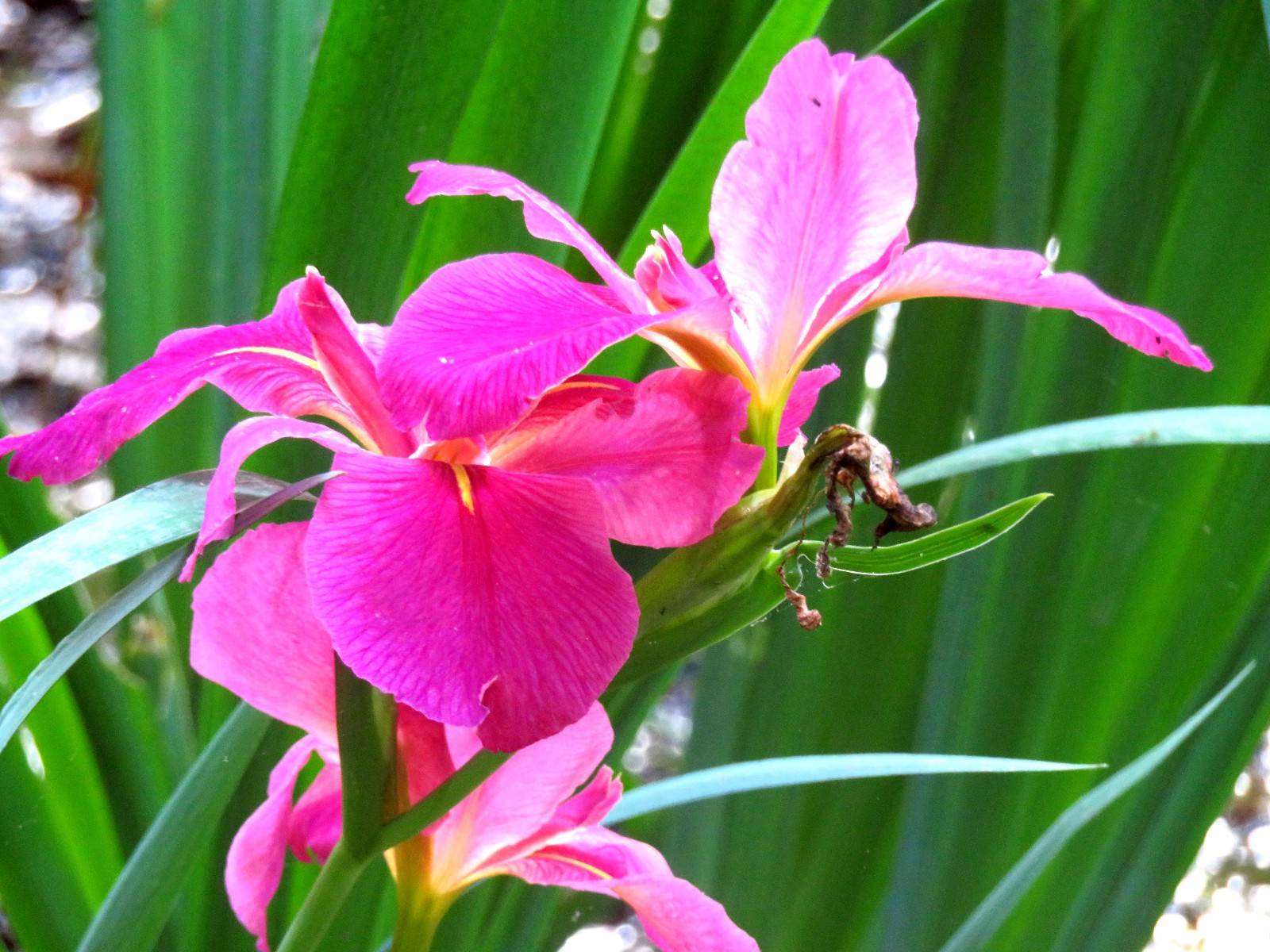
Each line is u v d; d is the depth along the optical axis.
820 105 0.60
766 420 0.62
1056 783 0.89
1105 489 0.87
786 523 0.60
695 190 0.77
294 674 0.63
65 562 0.57
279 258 0.74
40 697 0.57
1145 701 0.89
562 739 0.64
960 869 0.86
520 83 0.77
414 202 0.61
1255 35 0.85
